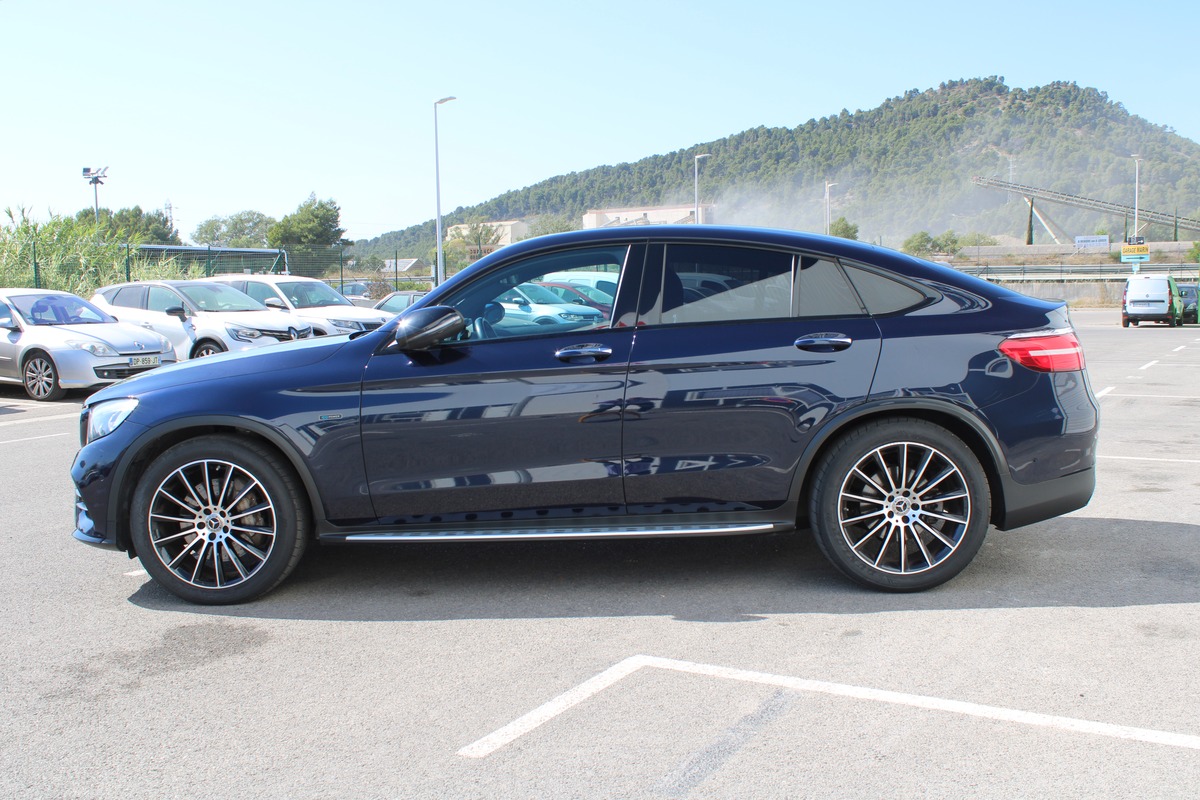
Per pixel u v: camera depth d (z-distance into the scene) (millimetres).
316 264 43625
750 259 4422
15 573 5035
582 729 3088
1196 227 176250
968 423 4273
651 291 4406
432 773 2824
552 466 4344
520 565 4996
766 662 3609
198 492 4477
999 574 4645
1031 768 2766
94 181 57031
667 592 4488
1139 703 3186
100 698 3436
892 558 4422
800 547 5219
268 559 4434
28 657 3848
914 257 4508
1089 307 59938
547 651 3783
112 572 5059
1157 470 7293
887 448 4316
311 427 4367
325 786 2766
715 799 2635
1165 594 4309
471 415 4332
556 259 4477
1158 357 19094
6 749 3053
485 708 3270
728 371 4289
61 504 6738
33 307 14211
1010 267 87062
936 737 2973
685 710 3211
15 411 12508
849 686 3369
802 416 4281
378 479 4391
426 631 4059
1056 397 4336
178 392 4496
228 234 155625
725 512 4387
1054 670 3475
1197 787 2645
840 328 4336
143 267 26703
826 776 2744
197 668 3703
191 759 2955
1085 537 5305
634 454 4324
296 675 3609
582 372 4309
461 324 4312
